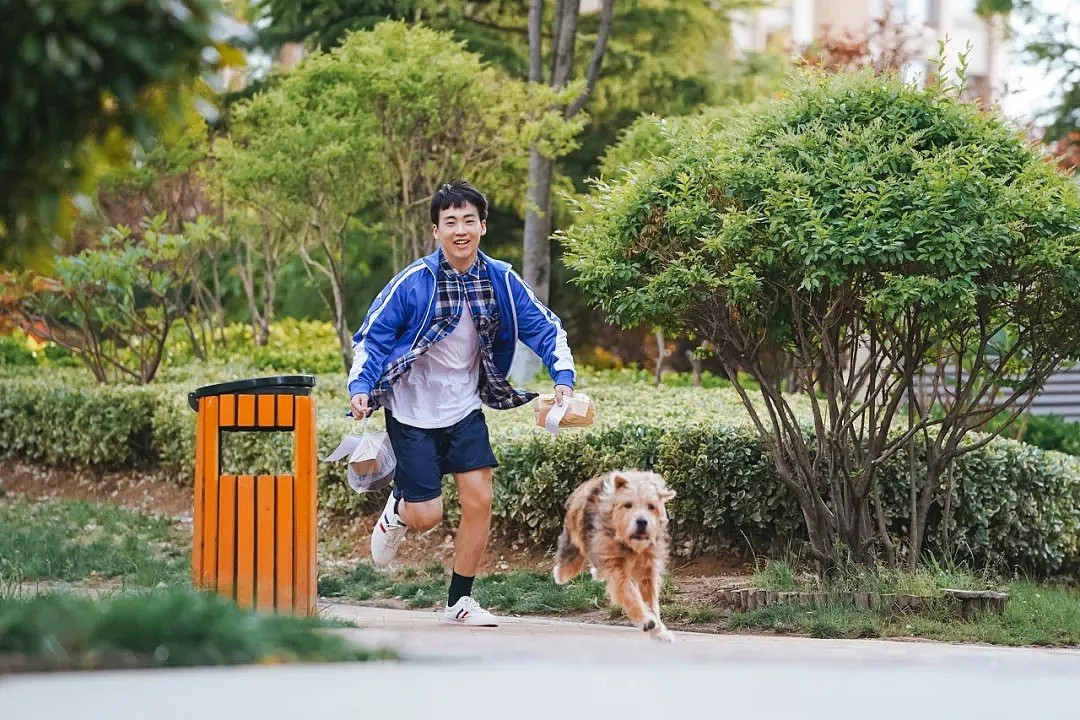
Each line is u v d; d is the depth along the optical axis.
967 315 11.52
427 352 10.42
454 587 10.77
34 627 5.83
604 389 21.30
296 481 9.88
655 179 12.05
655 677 6.34
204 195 25.30
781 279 11.92
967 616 11.74
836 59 27.42
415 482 10.38
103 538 16.02
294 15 29.17
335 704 5.20
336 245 25.56
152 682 5.44
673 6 32.09
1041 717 5.61
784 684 6.28
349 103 20.17
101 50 6.28
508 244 31.92
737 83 32.25
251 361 25.31
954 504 14.61
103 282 22.75
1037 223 11.28
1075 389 26.48
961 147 11.52
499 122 21.62
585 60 31.28
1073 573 16.61
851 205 11.40
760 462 14.23
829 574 12.58
